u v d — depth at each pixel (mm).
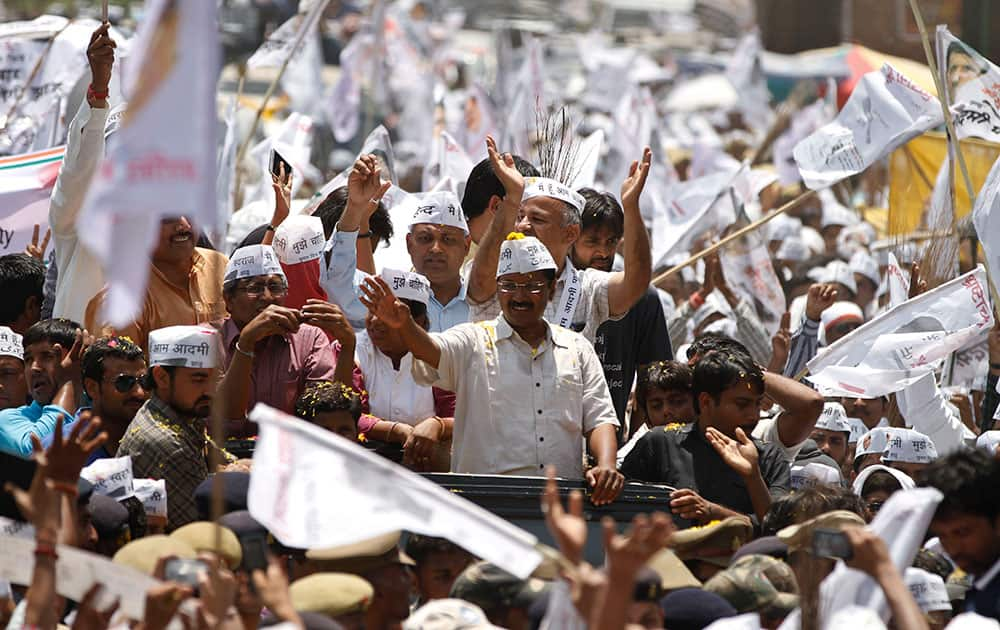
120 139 12938
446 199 23891
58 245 24125
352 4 73750
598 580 12969
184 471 20344
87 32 33125
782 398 23000
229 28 59812
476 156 40656
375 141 31234
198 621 13984
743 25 92750
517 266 20672
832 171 29875
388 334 20922
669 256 37125
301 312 21469
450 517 14023
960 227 30234
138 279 13031
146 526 19141
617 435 22047
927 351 26016
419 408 22844
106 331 23125
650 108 42906
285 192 26750
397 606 17109
